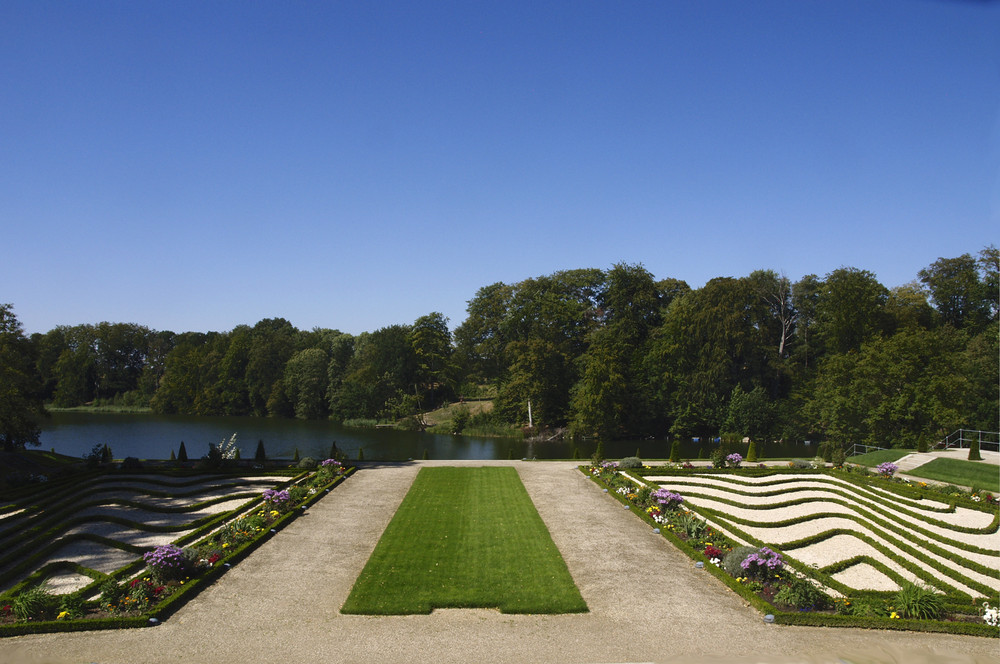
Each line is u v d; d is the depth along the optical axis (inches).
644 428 3523.6
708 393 3385.8
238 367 4886.8
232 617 799.1
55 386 5255.9
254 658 692.7
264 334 5428.2
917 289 3538.4
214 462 1797.5
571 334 4126.5
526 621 800.3
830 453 2583.7
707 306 3449.8
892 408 2434.8
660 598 875.4
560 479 1664.6
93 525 1244.5
